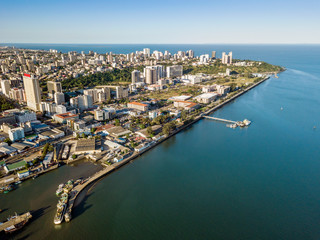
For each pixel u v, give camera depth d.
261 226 161.62
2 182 197.62
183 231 156.75
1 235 149.38
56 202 178.75
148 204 180.75
